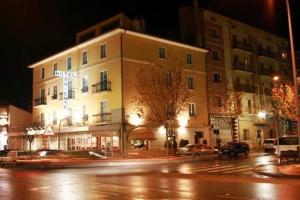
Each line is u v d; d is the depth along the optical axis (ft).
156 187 51.24
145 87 136.46
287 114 171.12
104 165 104.22
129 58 134.51
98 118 139.13
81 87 148.66
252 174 70.59
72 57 155.02
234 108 166.20
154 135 134.21
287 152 91.15
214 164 100.17
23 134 168.04
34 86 177.27
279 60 203.10
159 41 143.95
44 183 59.06
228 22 175.63
